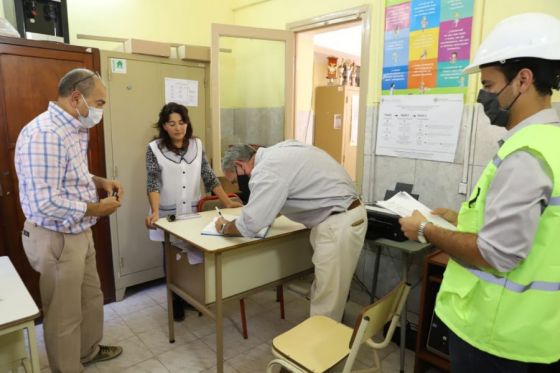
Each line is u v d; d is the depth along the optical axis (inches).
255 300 119.4
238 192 118.3
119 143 111.3
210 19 148.5
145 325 103.1
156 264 122.9
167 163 101.7
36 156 64.0
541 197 33.6
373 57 109.4
